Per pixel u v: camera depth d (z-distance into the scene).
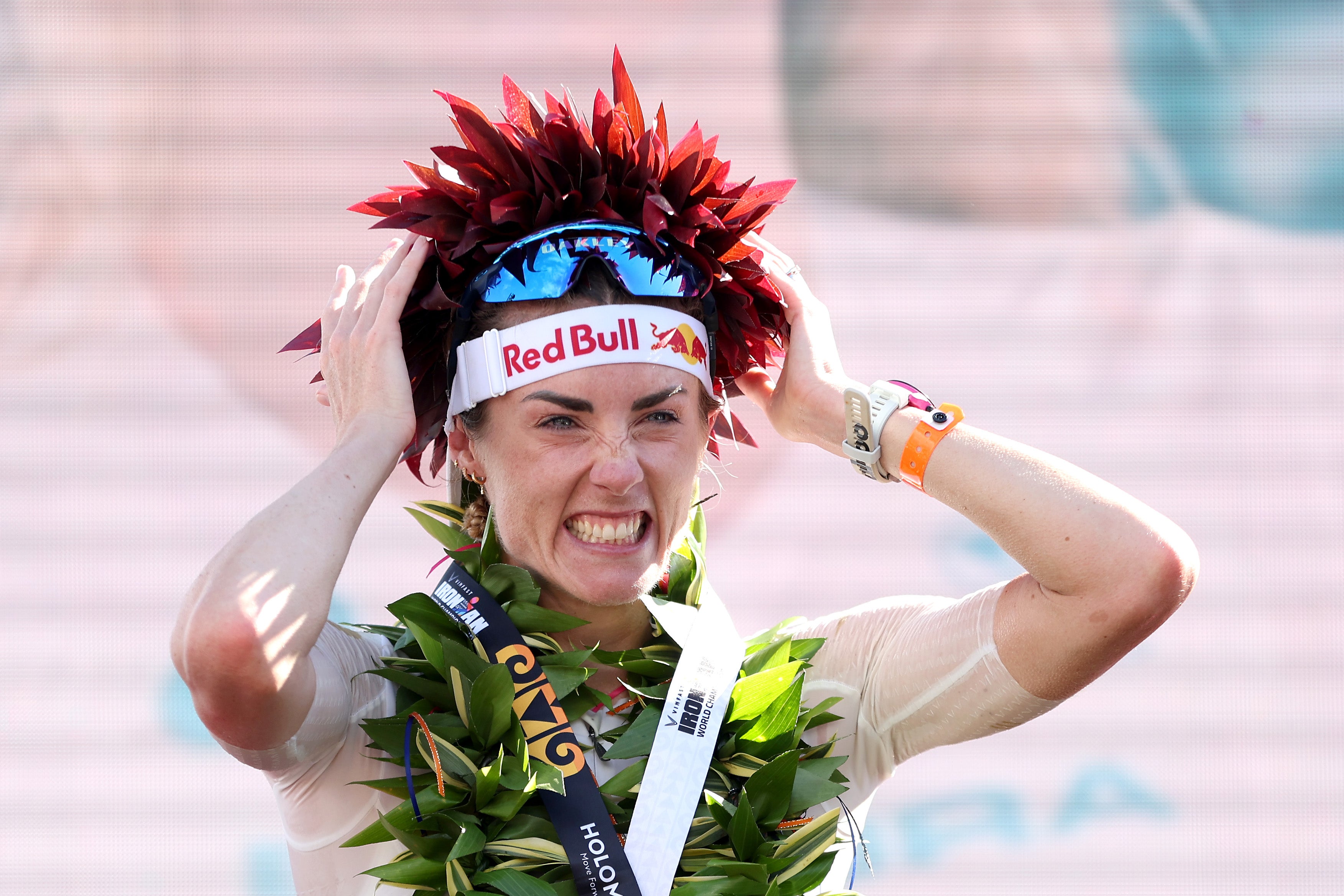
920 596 6.39
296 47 14.27
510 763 5.35
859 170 15.16
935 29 15.19
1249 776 14.40
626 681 5.88
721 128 14.87
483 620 5.71
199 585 4.75
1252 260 15.41
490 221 5.70
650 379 5.52
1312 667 14.57
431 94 14.28
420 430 6.31
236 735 4.70
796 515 14.56
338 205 14.34
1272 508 15.11
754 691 5.82
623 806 5.44
